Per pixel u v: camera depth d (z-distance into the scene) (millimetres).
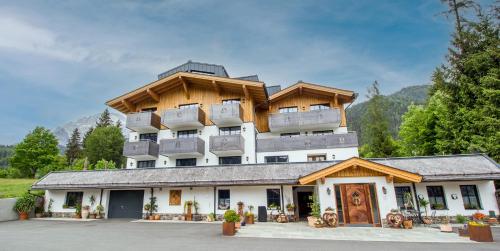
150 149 23234
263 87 22953
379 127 34969
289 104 25156
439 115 25172
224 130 23969
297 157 22031
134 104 26797
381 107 36156
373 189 14367
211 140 21859
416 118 29266
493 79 19203
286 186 17031
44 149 44906
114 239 10523
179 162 23766
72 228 14016
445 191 15367
